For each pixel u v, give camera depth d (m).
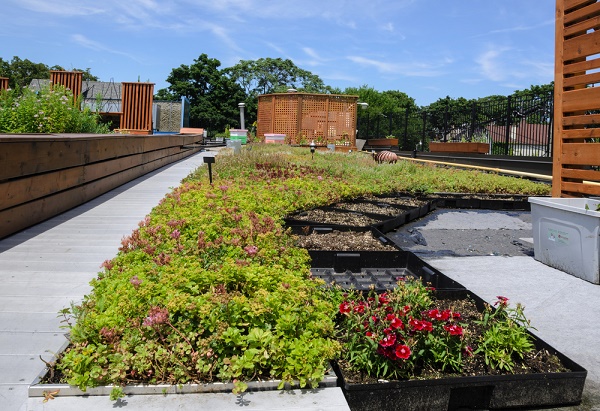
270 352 2.11
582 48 4.96
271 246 3.57
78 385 1.98
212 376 2.12
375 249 4.68
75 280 3.49
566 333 3.21
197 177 8.66
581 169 5.14
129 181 9.07
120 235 4.86
